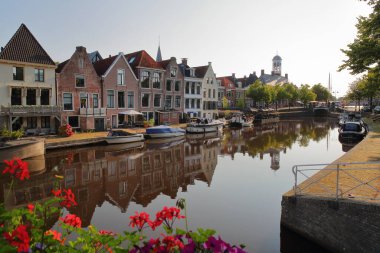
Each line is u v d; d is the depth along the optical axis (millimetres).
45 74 27297
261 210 10242
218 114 52719
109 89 32969
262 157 21000
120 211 10227
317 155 21812
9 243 2348
